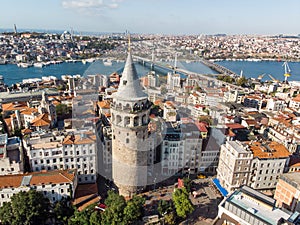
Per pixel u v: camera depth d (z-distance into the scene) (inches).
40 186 3282.5
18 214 2869.1
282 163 3909.9
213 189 4114.2
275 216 2303.2
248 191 2610.7
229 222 2377.0
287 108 7721.5
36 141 3914.9
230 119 5807.1
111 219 2950.3
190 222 3417.8
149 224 3230.8
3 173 3580.2
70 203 3395.7
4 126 5541.3
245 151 3747.5
